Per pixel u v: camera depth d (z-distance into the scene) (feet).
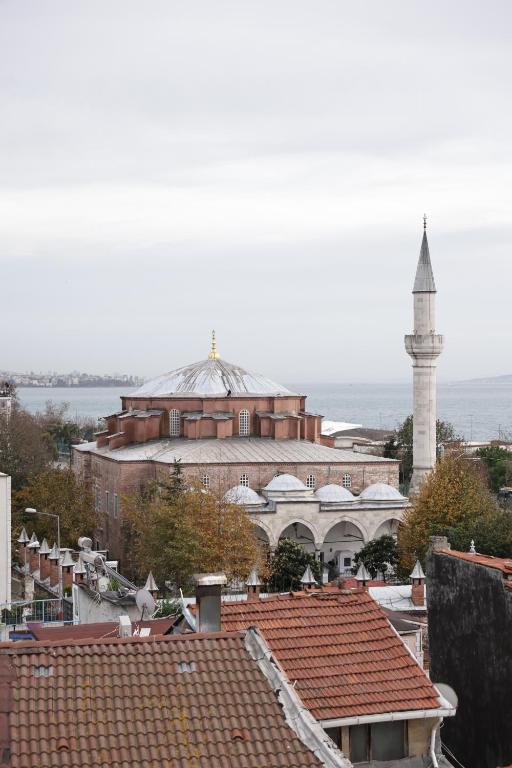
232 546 326.24
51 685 74.49
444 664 111.34
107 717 72.43
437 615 112.88
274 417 450.71
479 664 105.60
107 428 476.13
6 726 69.97
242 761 70.38
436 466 409.90
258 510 390.21
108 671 76.79
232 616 94.94
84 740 70.08
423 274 447.01
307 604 97.45
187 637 81.66
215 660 79.56
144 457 418.31
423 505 360.48
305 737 73.31
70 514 411.54
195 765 69.46
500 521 325.42
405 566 347.36
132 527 380.58
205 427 445.78
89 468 463.01
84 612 193.47
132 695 74.84
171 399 456.86
